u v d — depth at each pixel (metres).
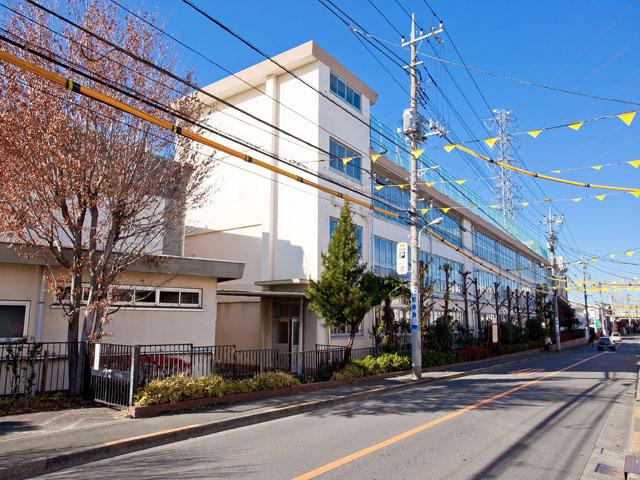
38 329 12.85
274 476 6.48
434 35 17.84
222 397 11.86
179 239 18.83
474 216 40.31
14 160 10.52
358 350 22.91
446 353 25.84
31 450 7.38
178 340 15.45
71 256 13.09
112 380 11.02
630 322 152.38
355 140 24.41
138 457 7.64
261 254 22.59
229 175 24.61
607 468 7.25
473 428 9.69
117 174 11.62
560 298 58.97
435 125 18.28
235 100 24.88
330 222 22.39
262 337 21.98
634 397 14.69
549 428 9.91
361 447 8.09
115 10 11.71
